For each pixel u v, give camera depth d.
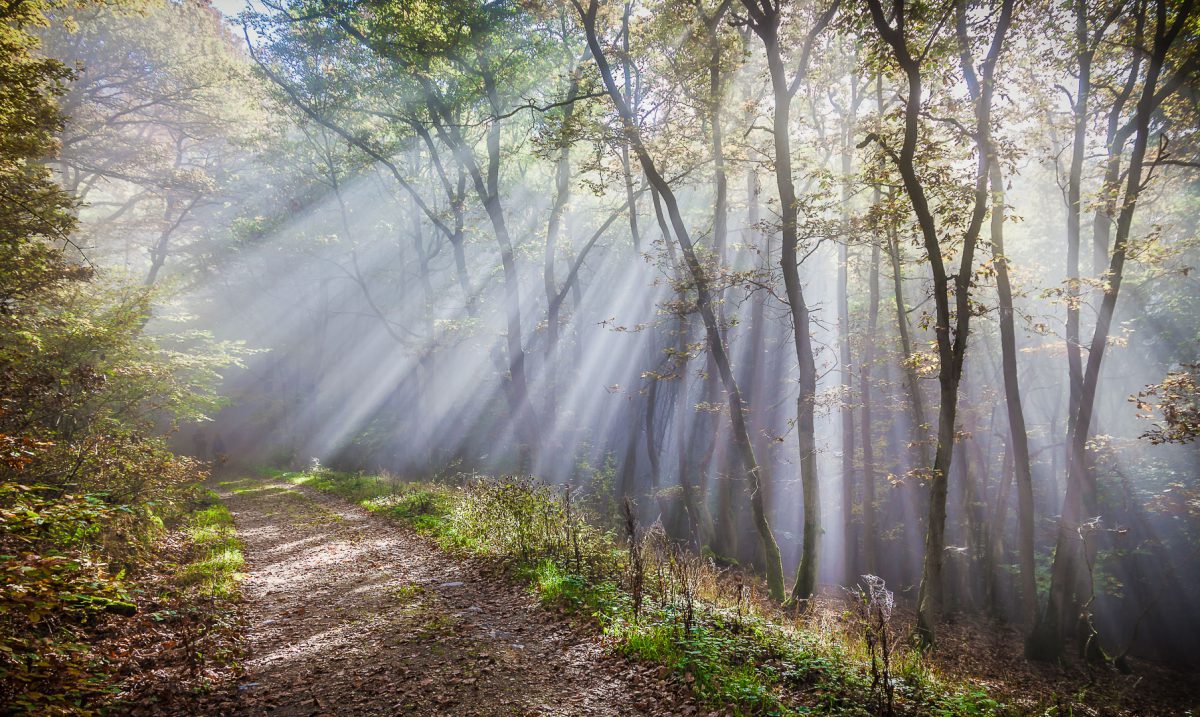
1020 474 14.43
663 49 17.77
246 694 5.72
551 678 6.23
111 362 14.92
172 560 10.30
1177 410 12.29
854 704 5.61
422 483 21.86
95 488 9.89
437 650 6.85
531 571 9.50
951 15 13.12
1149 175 12.88
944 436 12.11
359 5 20.12
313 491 22.97
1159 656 17.12
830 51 18.52
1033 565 14.58
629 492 22.05
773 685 5.90
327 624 7.74
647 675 6.21
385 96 22.61
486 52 20.47
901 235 14.20
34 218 12.66
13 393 9.95
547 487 12.01
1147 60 14.59
